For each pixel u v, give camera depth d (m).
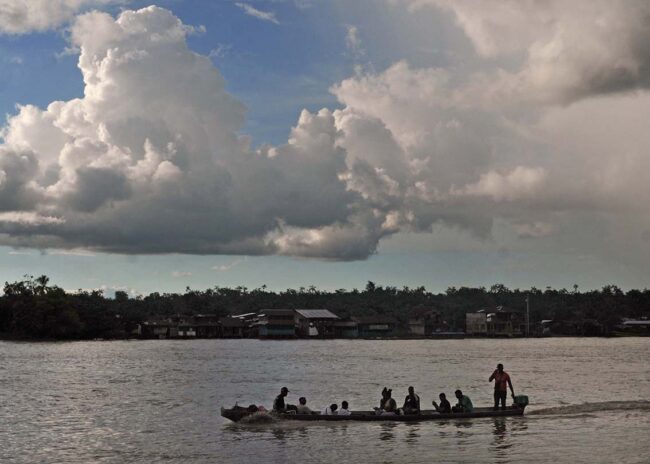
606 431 31.73
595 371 72.50
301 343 158.62
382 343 161.00
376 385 56.69
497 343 162.88
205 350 119.31
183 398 47.16
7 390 52.44
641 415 36.91
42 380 61.00
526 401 37.28
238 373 69.12
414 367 78.00
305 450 27.70
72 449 28.67
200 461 26.03
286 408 35.88
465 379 62.41
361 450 27.56
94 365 80.38
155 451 28.00
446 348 132.12
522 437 30.20
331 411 35.31
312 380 61.25
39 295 161.38
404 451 27.30
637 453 26.80
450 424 33.81
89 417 37.84
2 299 164.12
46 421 36.44
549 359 94.62
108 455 27.38
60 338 162.25
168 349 122.25
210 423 35.16
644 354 108.19
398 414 34.94
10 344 140.12
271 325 179.12
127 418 37.41
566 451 27.17
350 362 87.25
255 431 32.12
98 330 168.50
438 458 25.98
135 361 87.81
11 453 27.97
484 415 36.03
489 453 26.86
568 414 37.16
